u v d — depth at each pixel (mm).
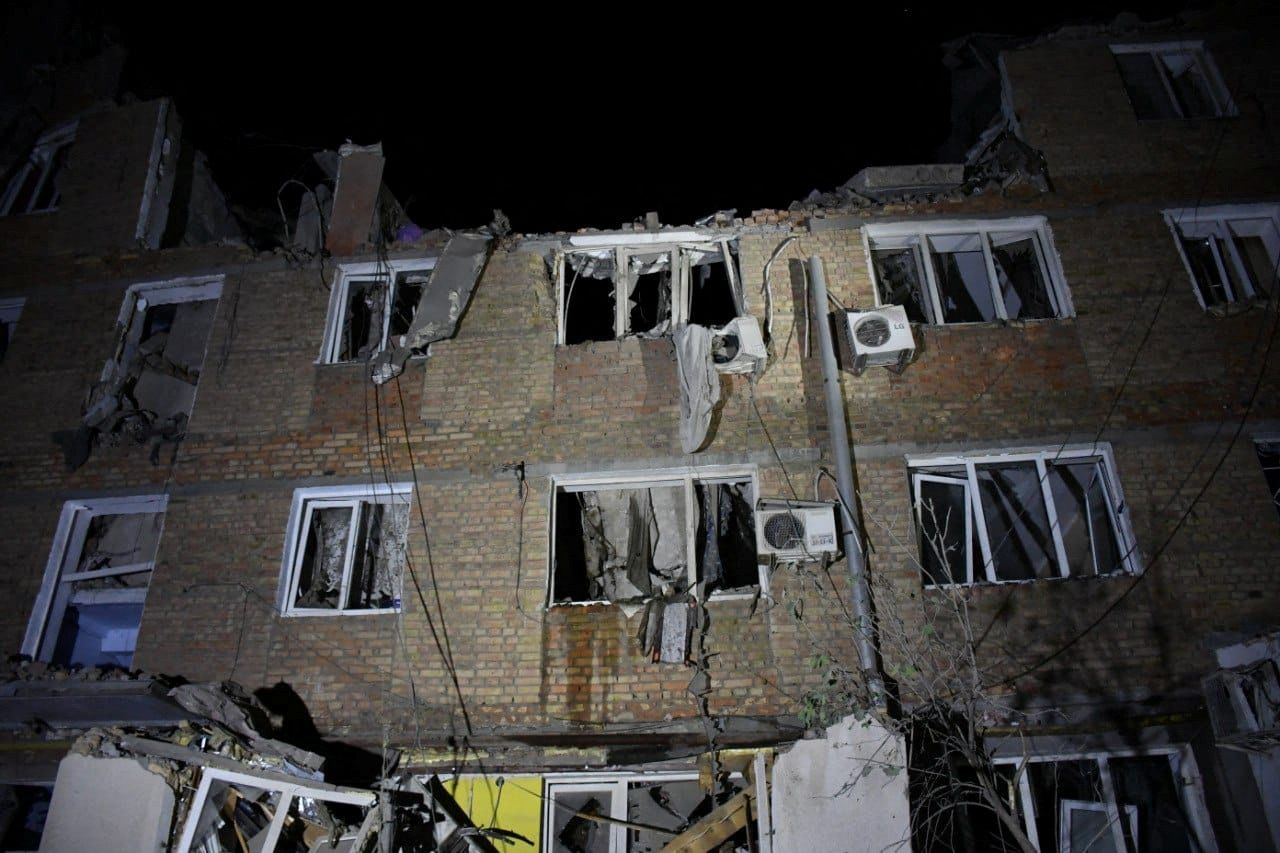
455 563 9266
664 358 10094
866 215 10672
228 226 13305
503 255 10820
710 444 9547
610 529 9914
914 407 9570
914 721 7984
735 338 9602
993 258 10609
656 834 8430
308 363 10516
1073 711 8148
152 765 7641
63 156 13125
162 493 9984
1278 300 9883
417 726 8633
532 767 8547
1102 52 11516
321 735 8664
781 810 7426
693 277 11445
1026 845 6531
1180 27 11633
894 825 7234
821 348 9680
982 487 9586
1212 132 10938
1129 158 10812
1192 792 8047
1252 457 9102
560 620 8922
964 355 9805
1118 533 9023
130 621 10500
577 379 10047
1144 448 9203
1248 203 10445
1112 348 9734
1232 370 9547
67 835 7371
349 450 9961
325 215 11922
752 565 9727
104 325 11070
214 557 9539
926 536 9195
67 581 9914
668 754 8531
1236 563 8633
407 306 11250
